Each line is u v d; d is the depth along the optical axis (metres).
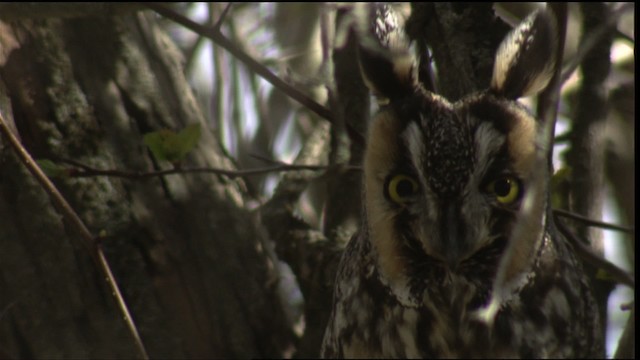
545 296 9.18
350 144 11.37
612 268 9.70
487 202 8.80
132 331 9.49
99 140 10.70
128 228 10.59
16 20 10.45
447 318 9.27
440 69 10.93
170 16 10.49
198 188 10.94
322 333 10.79
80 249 10.42
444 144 8.71
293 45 13.41
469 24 10.95
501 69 9.01
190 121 11.19
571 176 11.30
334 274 10.86
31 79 10.67
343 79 11.41
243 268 10.86
